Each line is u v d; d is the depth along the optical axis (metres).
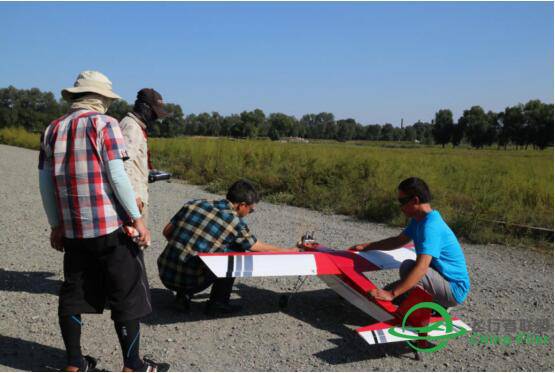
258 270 4.07
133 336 3.23
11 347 3.76
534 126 101.19
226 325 4.42
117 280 3.16
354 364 3.76
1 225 8.08
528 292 5.67
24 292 5.00
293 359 3.80
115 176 2.99
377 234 8.65
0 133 43.09
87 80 3.27
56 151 3.04
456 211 9.94
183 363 3.67
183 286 4.50
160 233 7.93
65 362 3.57
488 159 27.66
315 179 13.35
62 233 3.20
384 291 3.99
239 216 4.66
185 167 18.33
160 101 4.35
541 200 11.42
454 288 4.07
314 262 4.36
